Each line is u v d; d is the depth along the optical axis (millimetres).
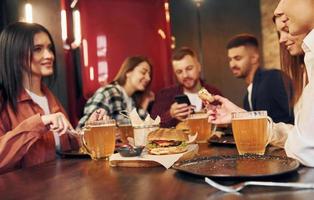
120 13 3012
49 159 1488
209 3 3189
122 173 902
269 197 570
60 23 2979
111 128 1235
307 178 698
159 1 3104
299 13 1044
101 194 676
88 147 1256
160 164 973
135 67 2885
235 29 3102
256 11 3016
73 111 2930
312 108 818
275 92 2539
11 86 1560
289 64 1465
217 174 708
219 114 1330
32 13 2996
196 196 609
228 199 575
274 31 2904
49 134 1521
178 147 1057
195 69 3008
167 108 2896
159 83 3076
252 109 2805
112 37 2988
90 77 2959
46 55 1675
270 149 1158
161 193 650
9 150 1314
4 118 1531
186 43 3205
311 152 811
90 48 2957
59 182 837
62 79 2945
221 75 3125
